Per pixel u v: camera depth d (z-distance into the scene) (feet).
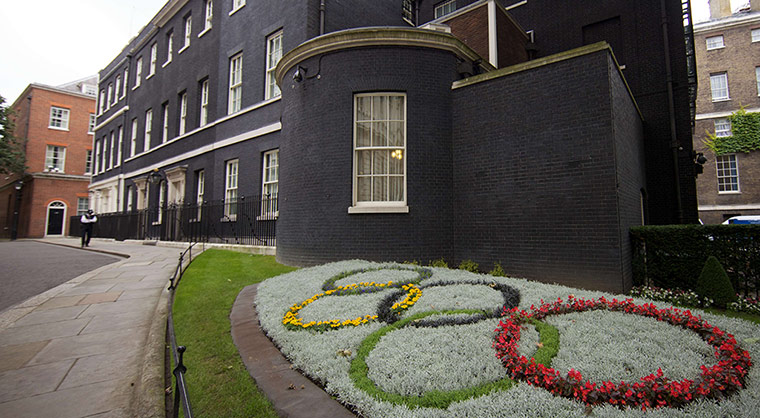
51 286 25.38
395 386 9.09
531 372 9.27
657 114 37.09
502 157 25.21
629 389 8.37
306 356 11.35
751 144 69.56
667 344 11.41
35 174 98.02
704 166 74.28
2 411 9.56
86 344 14.33
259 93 45.27
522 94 24.57
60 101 106.73
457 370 9.67
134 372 12.04
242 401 9.82
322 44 28.89
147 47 74.13
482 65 32.45
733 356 10.14
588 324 13.03
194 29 59.82
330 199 27.96
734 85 74.18
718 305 18.67
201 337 14.78
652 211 36.24
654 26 38.42
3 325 16.40
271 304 17.26
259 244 40.37
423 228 26.71
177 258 35.96
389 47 28.07
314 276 21.94
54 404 10.00
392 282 19.57
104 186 86.89
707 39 77.82
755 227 19.29
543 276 22.74
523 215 23.91
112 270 29.32
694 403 8.17
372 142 28.43
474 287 18.56
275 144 41.78
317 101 29.32
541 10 48.88
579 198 21.70
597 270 20.71
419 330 12.53
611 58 21.90
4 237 108.37
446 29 39.37
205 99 56.65
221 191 49.42
